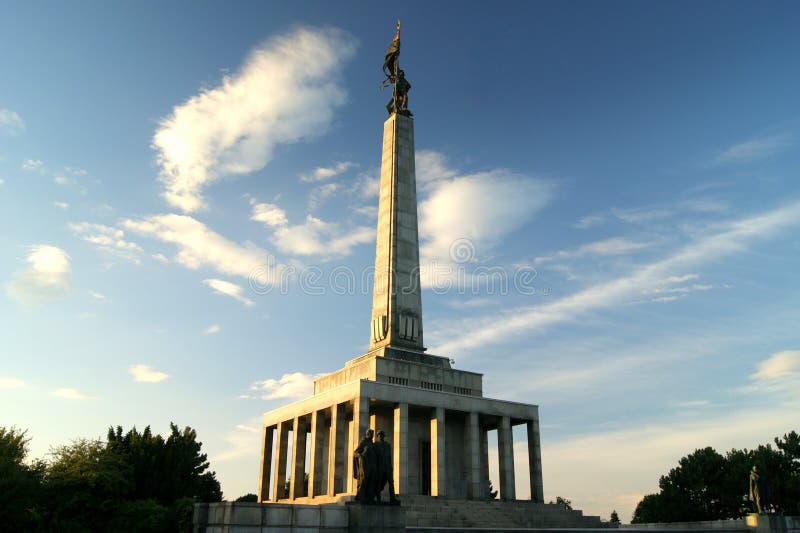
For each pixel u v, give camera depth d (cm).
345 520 2986
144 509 5628
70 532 5138
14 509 4841
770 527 4266
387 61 6912
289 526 2869
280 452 6150
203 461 7838
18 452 6212
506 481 5491
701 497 7912
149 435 7181
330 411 5575
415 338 5897
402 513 3042
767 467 7575
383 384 5078
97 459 5925
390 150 6475
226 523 2772
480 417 5766
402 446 5047
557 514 5153
